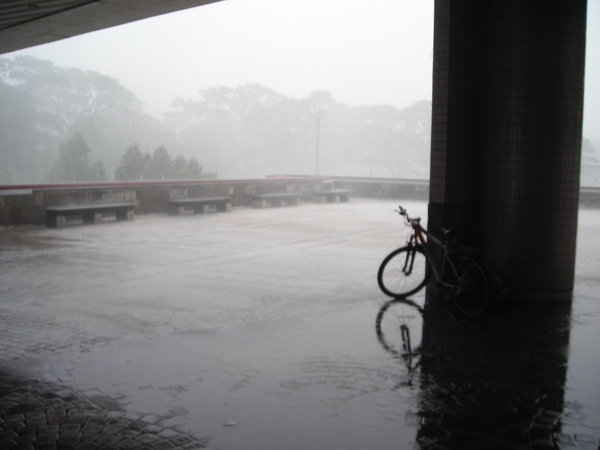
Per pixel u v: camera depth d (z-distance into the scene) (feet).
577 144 23.22
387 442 11.66
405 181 91.35
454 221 24.41
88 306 22.80
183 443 11.53
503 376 15.39
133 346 17.79
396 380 15.05
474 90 24.26
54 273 29.30
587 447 11.50
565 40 22.53
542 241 23.18
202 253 35.88
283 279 28.27
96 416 12.79
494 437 11.91
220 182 66.54
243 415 12.85
